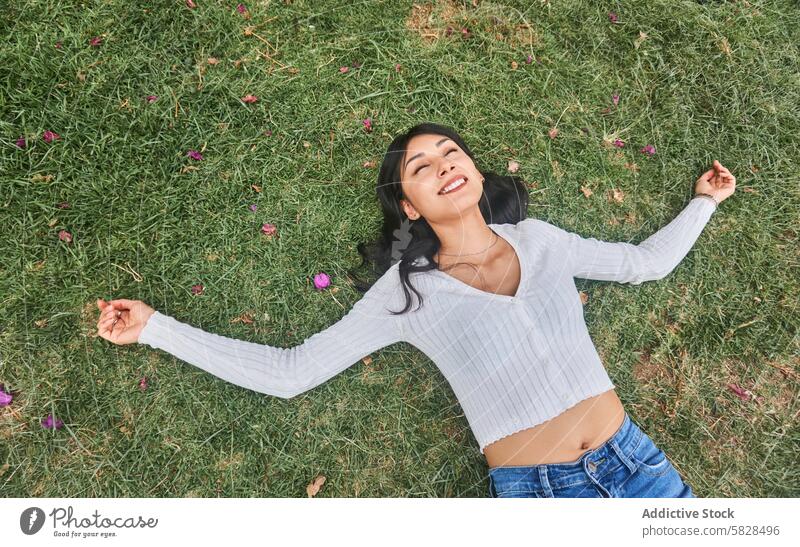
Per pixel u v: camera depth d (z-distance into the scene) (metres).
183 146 1.52
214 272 1.51
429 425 1.52
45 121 1.49
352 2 1.60
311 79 1.57
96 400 1.45
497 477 1.27
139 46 1.53
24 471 1.43
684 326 1.59
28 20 1.50
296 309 1.52
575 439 1.22
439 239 1.31
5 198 1.46
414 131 1.31
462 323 1.24
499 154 1.59
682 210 1.59
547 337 1.23
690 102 1.65
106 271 1.47
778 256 1.62
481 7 1.64
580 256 1.36
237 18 1.57
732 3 1.70
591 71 1.64
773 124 1.66
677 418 1.56
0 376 1.44
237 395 1.48
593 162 1.61
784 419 1.58
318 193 1.55
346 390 1.51
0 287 1.45
